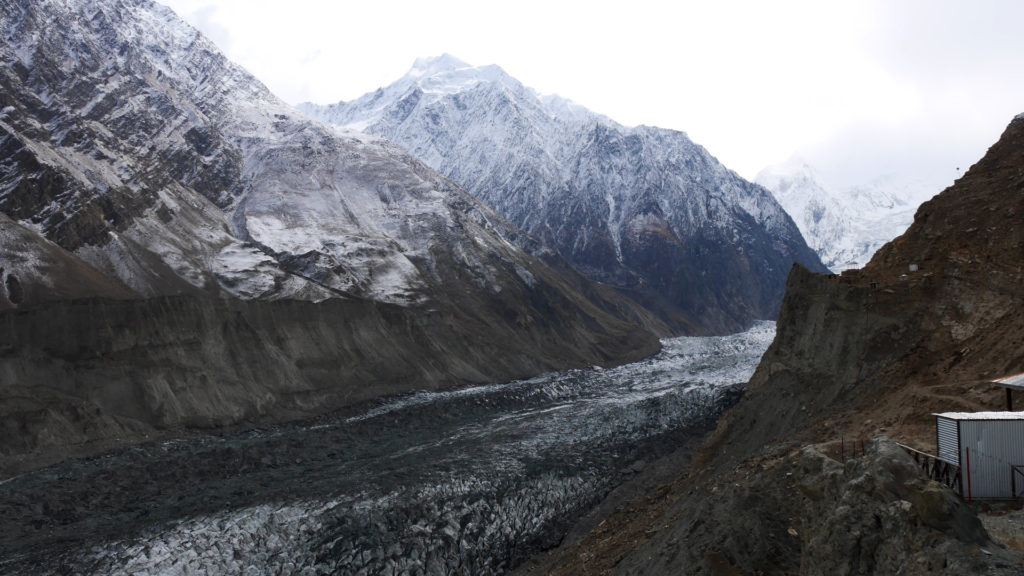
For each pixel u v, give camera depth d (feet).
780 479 79.10
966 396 88.94
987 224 129.49
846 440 87.97
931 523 47.80
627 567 89.15
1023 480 58.54
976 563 44.04
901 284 131.13
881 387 112.88
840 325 133.80
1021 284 112.68
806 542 60.90
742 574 65.72
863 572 50.80
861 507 53.21
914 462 55.01
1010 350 96.53
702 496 95.14
